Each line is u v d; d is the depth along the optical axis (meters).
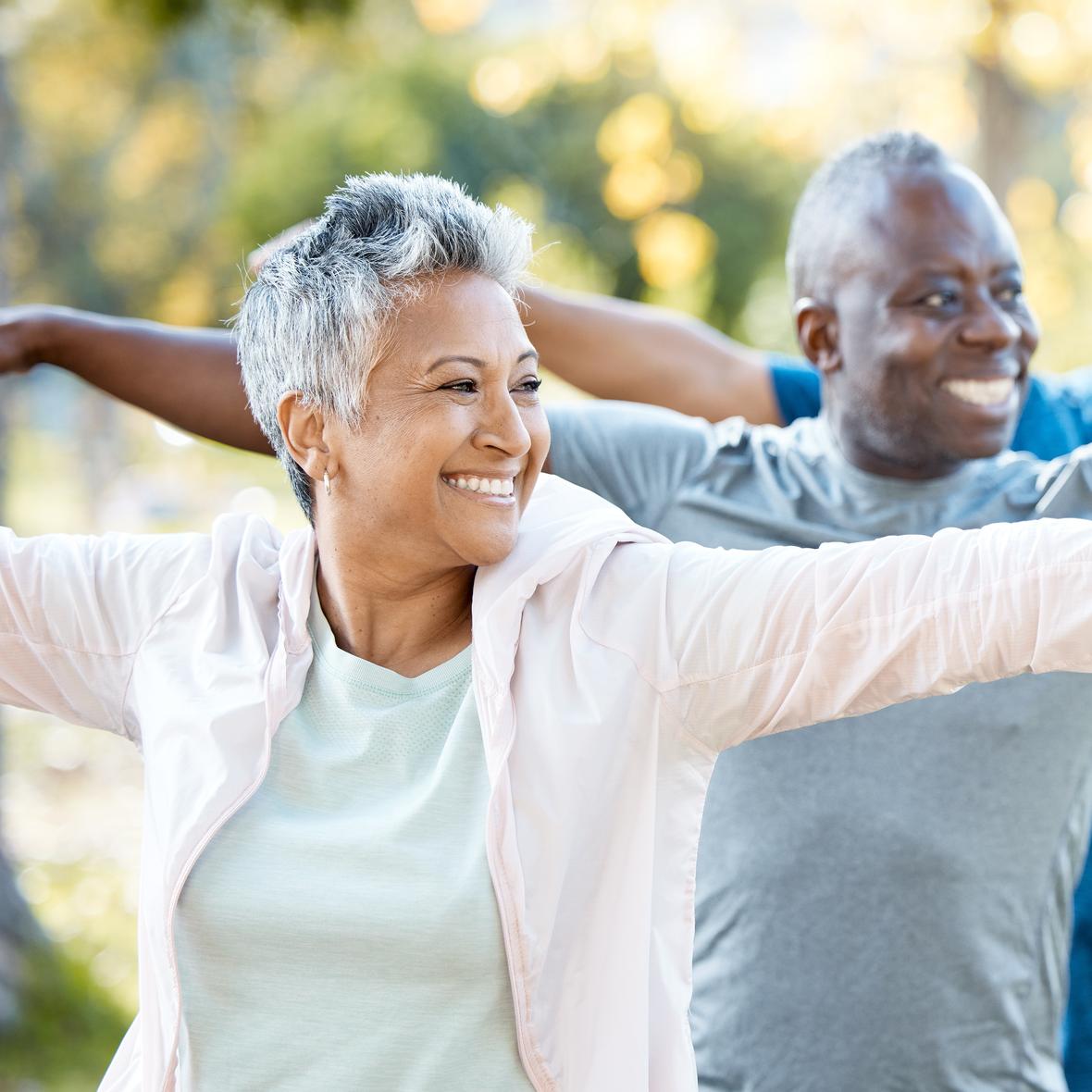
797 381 5.02
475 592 2.96
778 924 3.66
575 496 3.10
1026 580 2.68
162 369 4.13
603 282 15.91
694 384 5.04
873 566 2.80
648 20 12.09
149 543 3.32
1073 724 3.64
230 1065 2.92
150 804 3.03
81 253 26.03
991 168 11.88
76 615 3.24
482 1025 2.81
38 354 4.16
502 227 2.92
